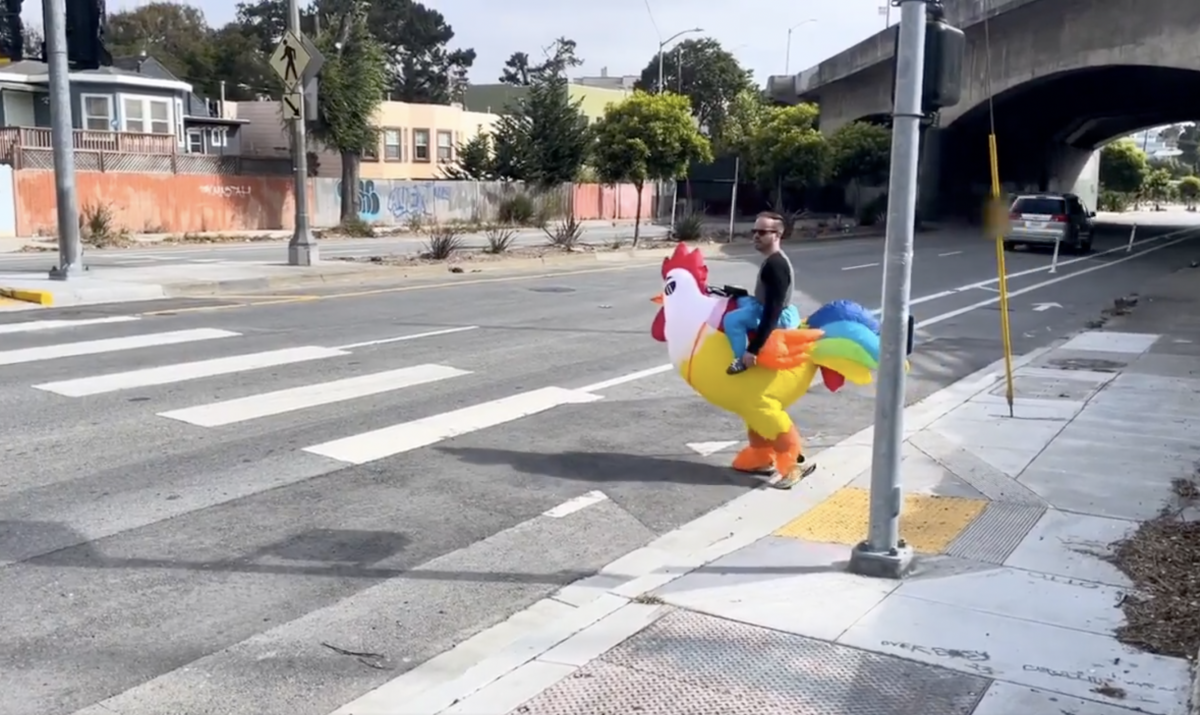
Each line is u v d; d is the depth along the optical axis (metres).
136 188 33.94
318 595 5.33
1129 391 10.15
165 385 9.53
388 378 10.26
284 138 51.12
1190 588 5.30
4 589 5.21
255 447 7.75
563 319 14.73
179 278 16.81
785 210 49.28
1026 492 6.93
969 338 14.34
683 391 10.30
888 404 5.48
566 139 50.41
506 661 4.54
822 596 5.23
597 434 8.59
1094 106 58.53
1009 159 60.50
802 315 16.53
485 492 7.03
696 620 4.94
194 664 4.56
